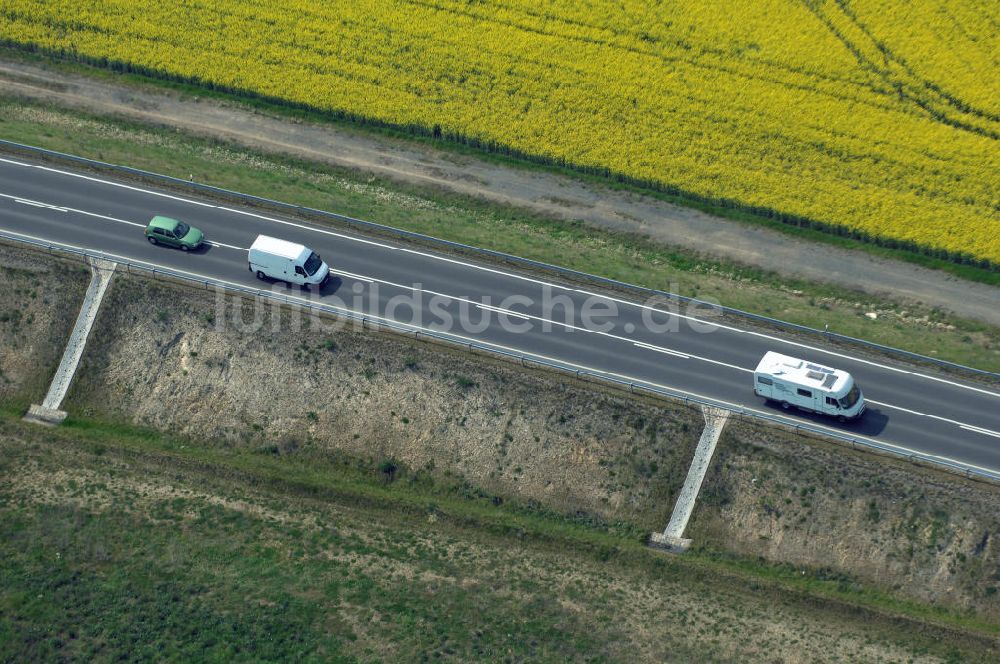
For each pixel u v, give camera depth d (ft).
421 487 249.55
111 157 319.06
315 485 247.70
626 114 339.98
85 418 260.21
